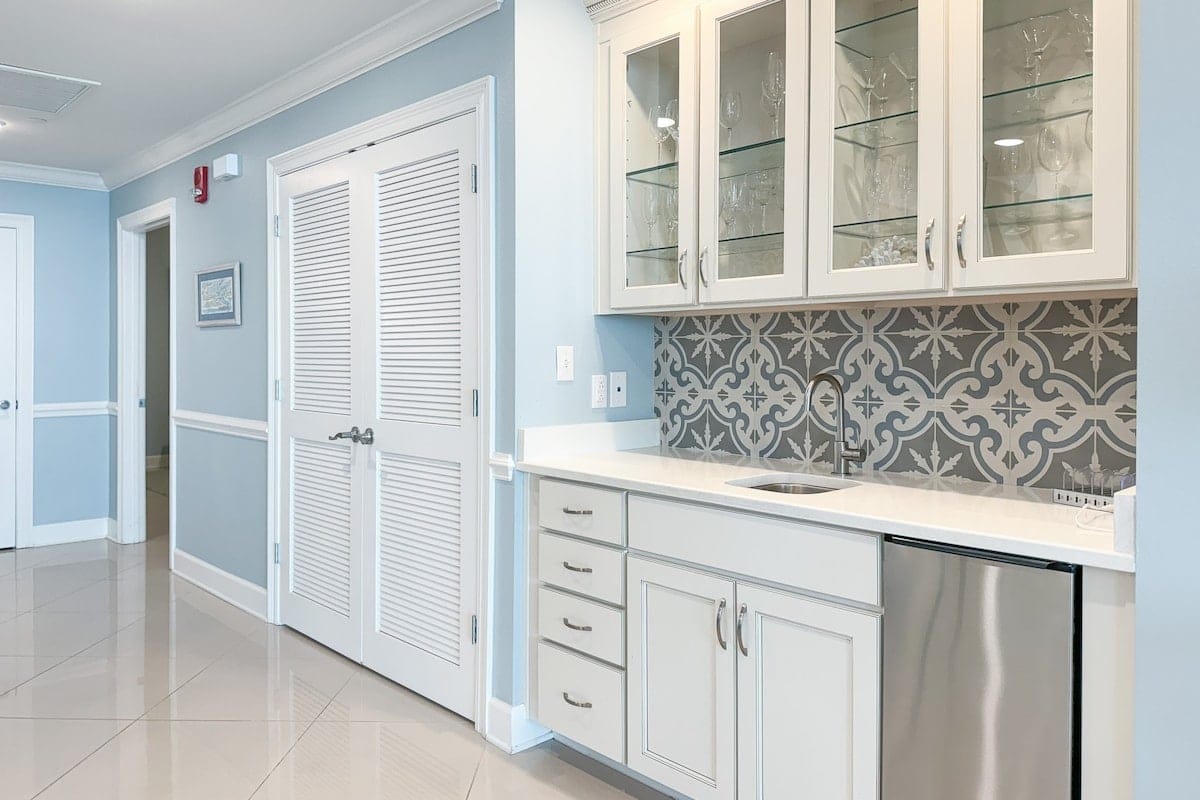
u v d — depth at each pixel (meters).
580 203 2.70
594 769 2.46
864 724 1.74
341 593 3.35
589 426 2.71
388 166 3.02
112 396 5.46
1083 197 1.69
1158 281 1.32
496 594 2.64
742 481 2.21
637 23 2.54
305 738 2.64
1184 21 1.28
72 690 3.01
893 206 1.97
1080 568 1.45
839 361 2.45
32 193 5.15
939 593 1.62
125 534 5.35
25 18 2.89
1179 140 1.29
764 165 2.23
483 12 2.60
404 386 3.00
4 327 5.11
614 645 2.28
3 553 5.07
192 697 2.96
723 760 2.02
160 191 4.73
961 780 1.60
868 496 1.96
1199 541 1.29
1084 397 1.97
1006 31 1.78
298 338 3.57
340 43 3.11
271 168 3.69
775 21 2.18
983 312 2.15
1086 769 1.45
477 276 2.66
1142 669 1.35
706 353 2.79
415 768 2.46
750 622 1.95
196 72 3.41
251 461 3.92
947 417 2.22
